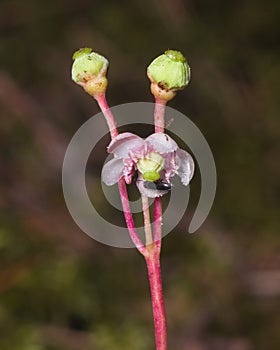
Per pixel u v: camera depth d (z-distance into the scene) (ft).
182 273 1.28
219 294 1.24
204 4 1.68
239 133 1.55
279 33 1.65
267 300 1.24
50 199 1.36
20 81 1.65
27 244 1.22
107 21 1.67
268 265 1.29
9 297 1.16
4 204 1.32
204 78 1.61
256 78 1.61
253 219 1.40
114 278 1.23
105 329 1.16
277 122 1.55
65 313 1.16
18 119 1.54
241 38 1.65
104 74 0.85
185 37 1.63
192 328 1.20
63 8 1.70
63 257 1.21
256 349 1.18
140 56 1.63
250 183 1.47
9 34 1.69
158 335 0.84
